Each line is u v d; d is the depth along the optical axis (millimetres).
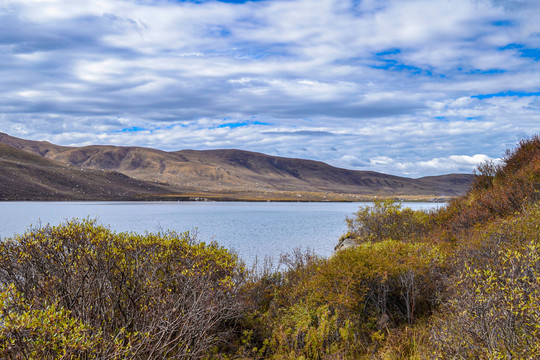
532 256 3680
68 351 2838
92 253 4227
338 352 4809
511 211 8492
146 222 48500
